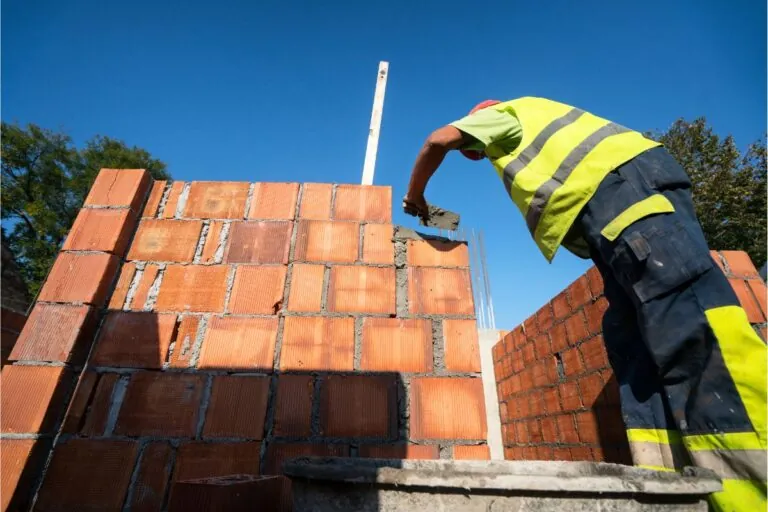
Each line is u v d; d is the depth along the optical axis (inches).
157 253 74.2
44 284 67.0
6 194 646.5
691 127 422.6
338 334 68.7
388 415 63.7
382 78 111.0
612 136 50.4
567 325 155.8
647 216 43.8
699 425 37.3
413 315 71.1
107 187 77.7
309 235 76.9
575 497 31.8
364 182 101.7
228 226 77.7
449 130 58.0
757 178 387.9
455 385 66.3
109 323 67.6
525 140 56.9
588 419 139.0
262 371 65.4
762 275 96.5
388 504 33.1
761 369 34.8
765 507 32.4
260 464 59.4
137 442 60.1
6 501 52.7
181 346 66.7
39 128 663.1
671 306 40.4
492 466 45.9
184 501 42.4
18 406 58.1
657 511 31.9
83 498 56.4
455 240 78.1
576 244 55.2
